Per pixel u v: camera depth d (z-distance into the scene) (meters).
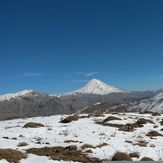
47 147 36.78
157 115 77.81
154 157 34.09
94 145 38.75
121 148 37.78
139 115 75.88
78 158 30.39
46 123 60.19
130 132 52.34
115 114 74.50
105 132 50.97
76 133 48.94
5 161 25.20
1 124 64.62
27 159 27.70
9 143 38.44
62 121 61.97
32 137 45.53
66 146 37.56
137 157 33.53
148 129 56.03
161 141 46.03
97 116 68.75
